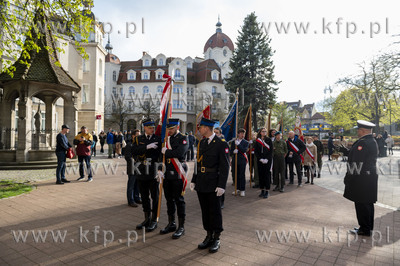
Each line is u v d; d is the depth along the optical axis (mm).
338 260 3734
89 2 9820
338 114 38562
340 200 7371
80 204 6664
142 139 5098
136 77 55094
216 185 4156
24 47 8844
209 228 4207
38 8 9516
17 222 5262
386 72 14055
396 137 39969
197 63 59281
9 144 13469
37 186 8742
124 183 9594
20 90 12664
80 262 3658
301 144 9602
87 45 29203
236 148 7902
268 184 7688
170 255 3885
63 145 9195
